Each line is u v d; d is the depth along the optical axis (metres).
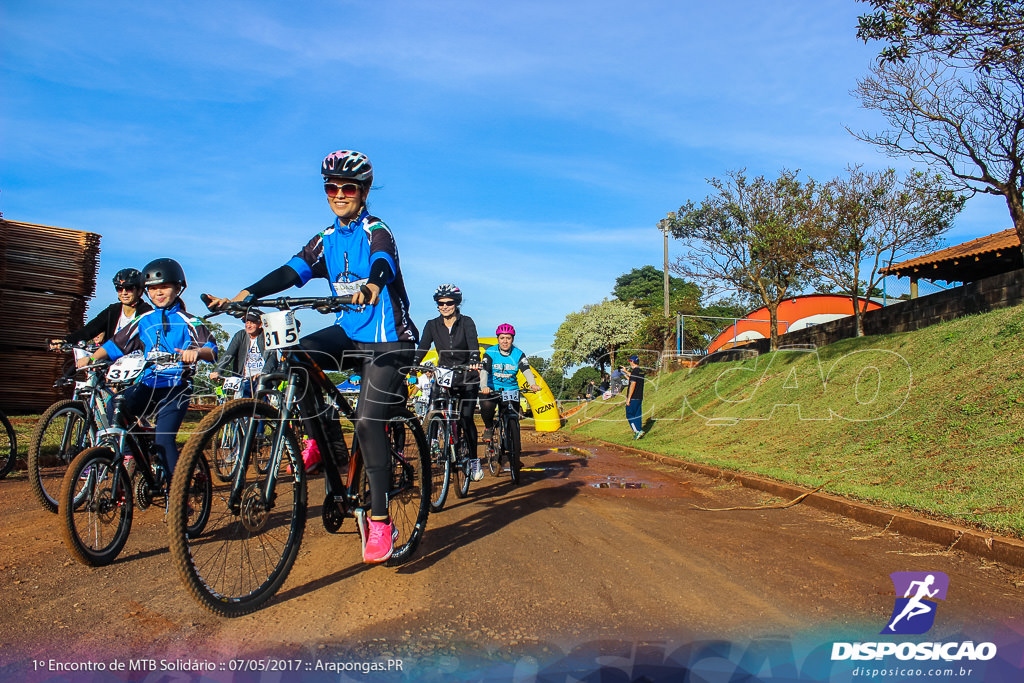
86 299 11.77
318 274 3.59
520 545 4.27
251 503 3.05
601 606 3.12
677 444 11.39
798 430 9.32
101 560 3.61
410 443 3.95
